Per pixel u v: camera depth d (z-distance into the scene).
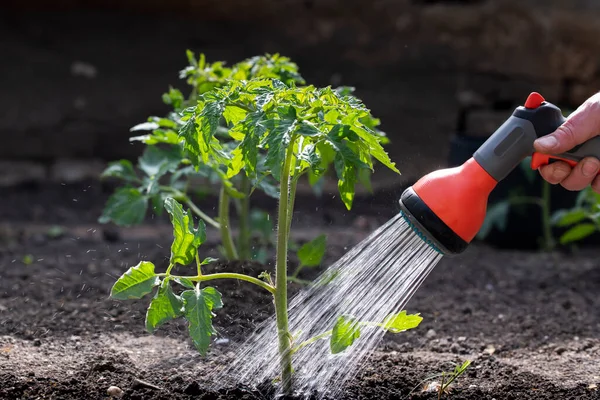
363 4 3.23
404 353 1.53
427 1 3.24
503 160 1.30
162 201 1.61
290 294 1.57
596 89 3.18
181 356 1.46
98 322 1.60
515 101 3.23
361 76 3.25
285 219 1.30
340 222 2.48
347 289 1.37
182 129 1.30
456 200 1.29
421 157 3.05
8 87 3.09
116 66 3.18
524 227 2.29
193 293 1.29
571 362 1.53
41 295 1.71
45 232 2.24
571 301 1.80
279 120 1.25
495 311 1.75
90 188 2.82
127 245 2.08
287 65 1.57
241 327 1.51
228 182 1.55
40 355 1.47
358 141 1.31
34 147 3.07
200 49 3.22
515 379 1.43
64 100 3.12
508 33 3.20
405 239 1.34
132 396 1.35
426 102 3.22
